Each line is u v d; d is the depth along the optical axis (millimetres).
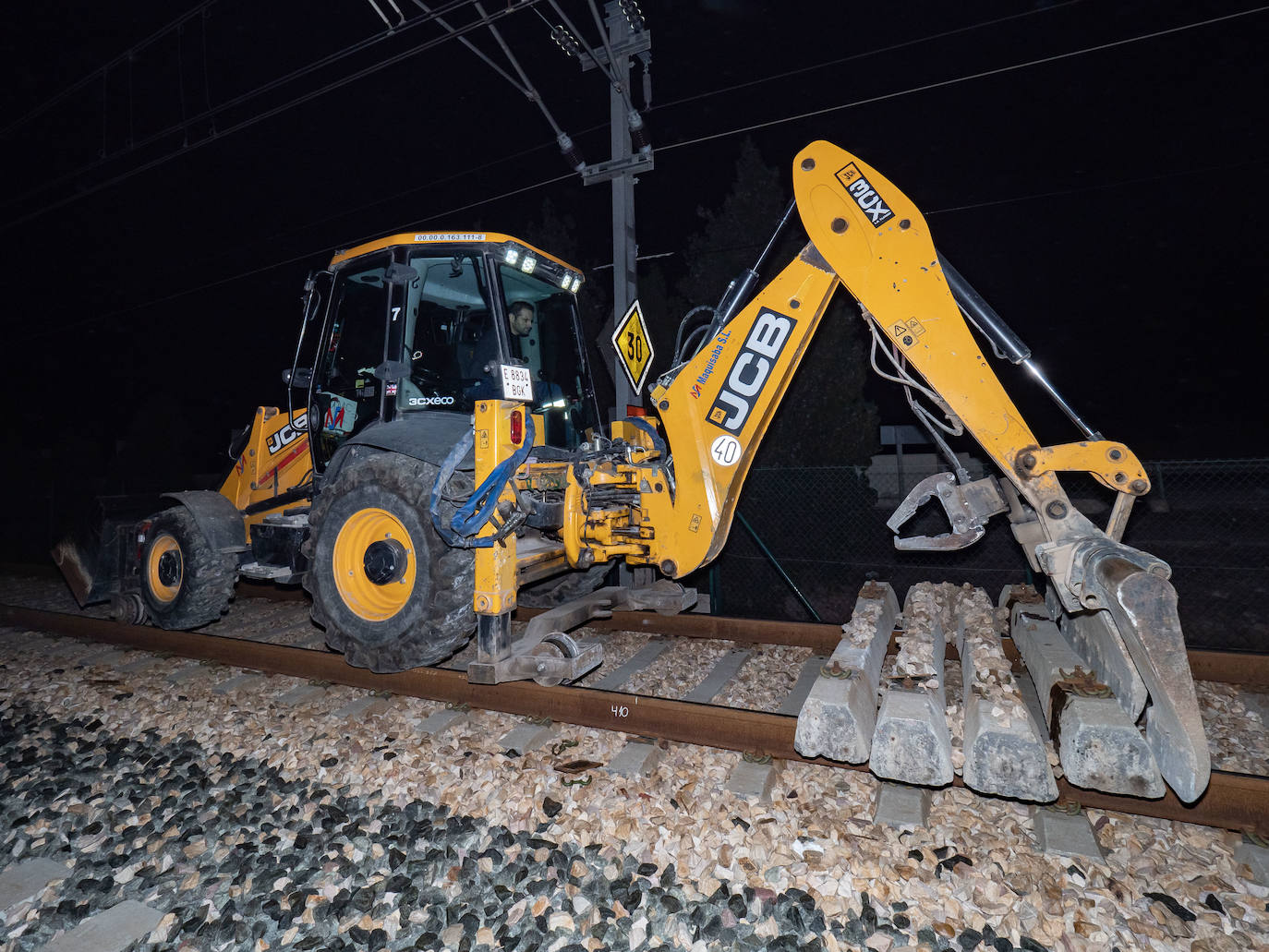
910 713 2543
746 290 3678
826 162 3156
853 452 8352
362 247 4461
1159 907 2213
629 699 3404
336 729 3744
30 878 2660
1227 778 2488
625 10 6668
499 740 3496
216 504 5062
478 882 2502
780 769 3074
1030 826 2625
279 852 2750
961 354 2918
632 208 6727
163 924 2367
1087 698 2516
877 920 2232
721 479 3635
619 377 6508
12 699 4523
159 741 3812
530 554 4027
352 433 4477
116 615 5664
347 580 4023
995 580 7820
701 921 2260
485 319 4254
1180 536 10812
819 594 7914
